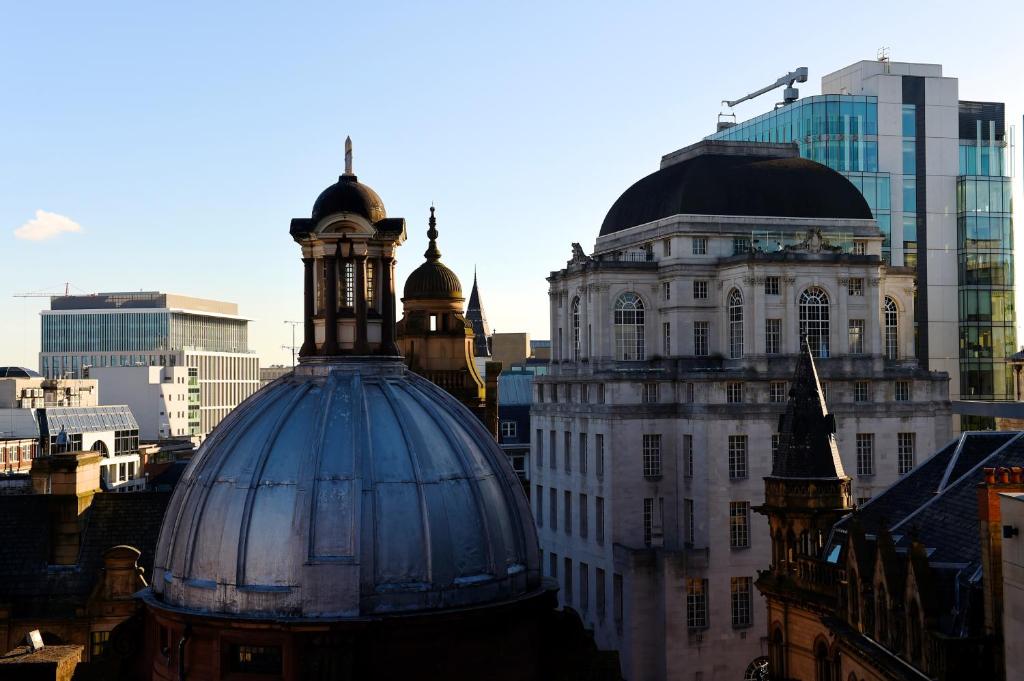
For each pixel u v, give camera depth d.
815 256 110.38
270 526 37.81
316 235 43.81
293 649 36.50
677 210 115.44
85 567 55.31
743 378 105.31
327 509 37.75
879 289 113.00
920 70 160.38
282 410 40.97
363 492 38.12
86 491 57.44
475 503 40.06
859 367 110.88
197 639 37.94
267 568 37.50
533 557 42.28
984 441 63.53
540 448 127.94
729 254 115.75
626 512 107.31
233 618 36.88
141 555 56.09
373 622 36.62
